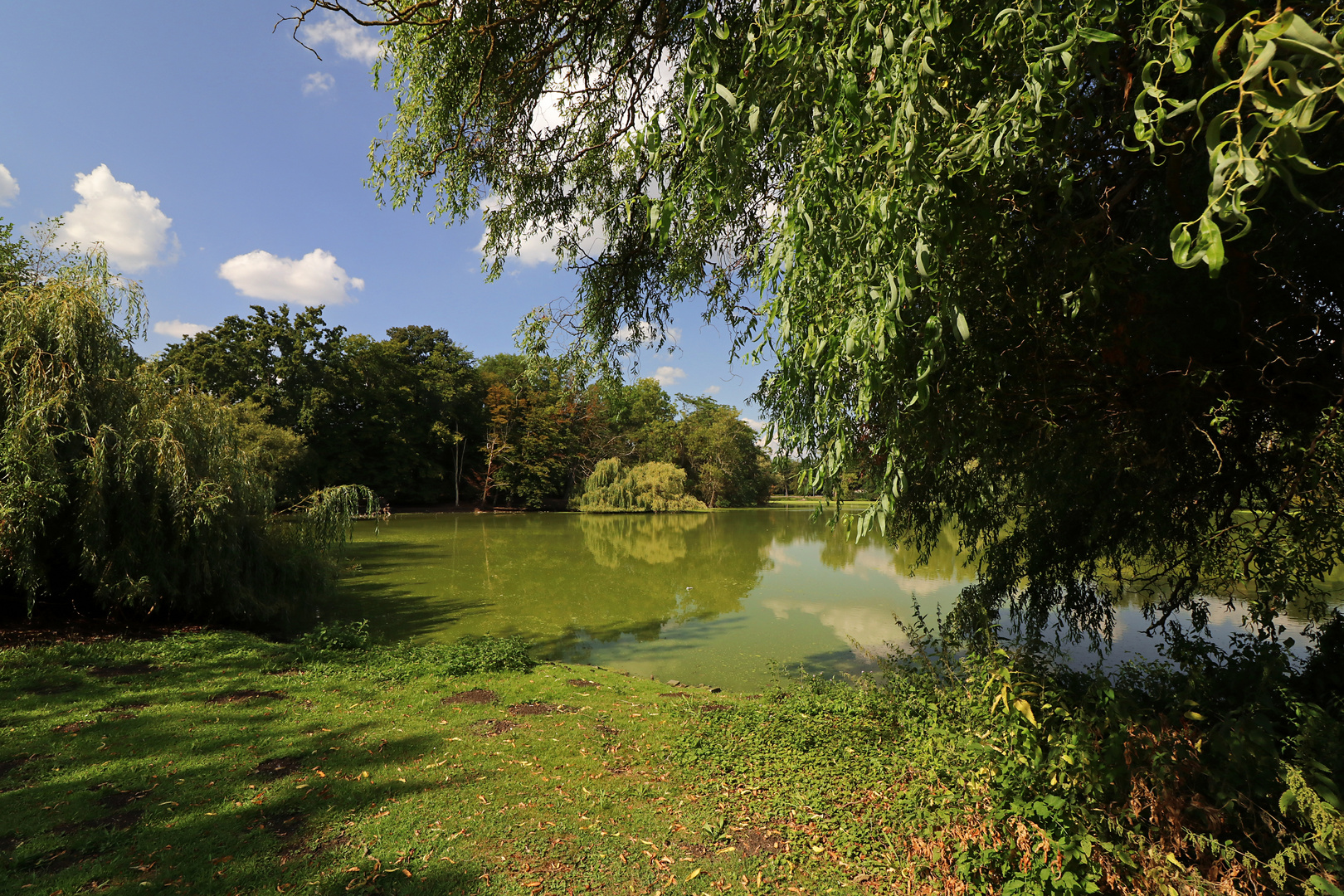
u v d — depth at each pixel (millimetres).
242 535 10320
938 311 2117
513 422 50062
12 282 8500
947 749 3980
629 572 17234
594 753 4914
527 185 5793
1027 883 2535
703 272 5535
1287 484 3422
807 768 4449
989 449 3900
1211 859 2432
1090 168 2910
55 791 4055
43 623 8711
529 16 4547
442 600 13266
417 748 4992
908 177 1922
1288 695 2752
